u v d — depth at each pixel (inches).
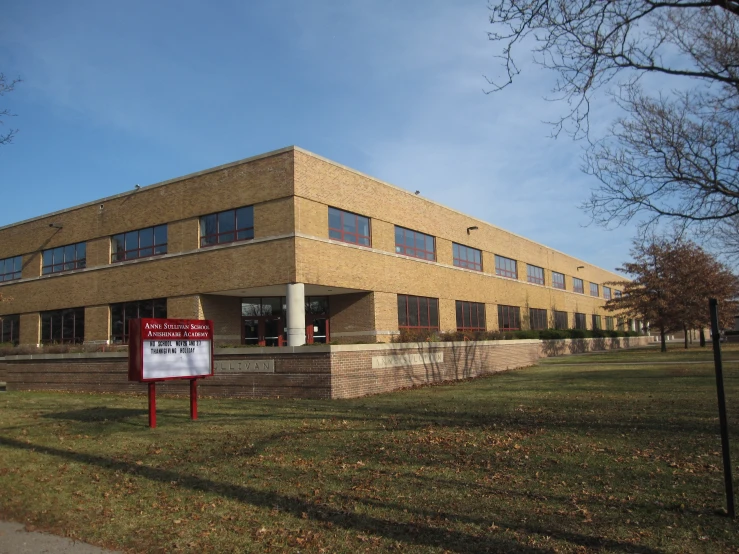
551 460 313.4
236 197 976.3
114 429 451.5
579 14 305.9
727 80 330.3
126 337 1125.7
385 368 721.6
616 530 213.5
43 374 911.0
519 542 205.3
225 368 701.9
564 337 1732.3
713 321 229.3
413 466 311.3
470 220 1464.1
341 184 1015.6
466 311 1413.6
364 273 1051.3
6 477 315.6
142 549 214.5
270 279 924.6
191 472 314.8
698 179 433.7
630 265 1589.6
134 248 1126.4
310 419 477.7
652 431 378.3
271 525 231.6
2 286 1381.6
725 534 206.8
